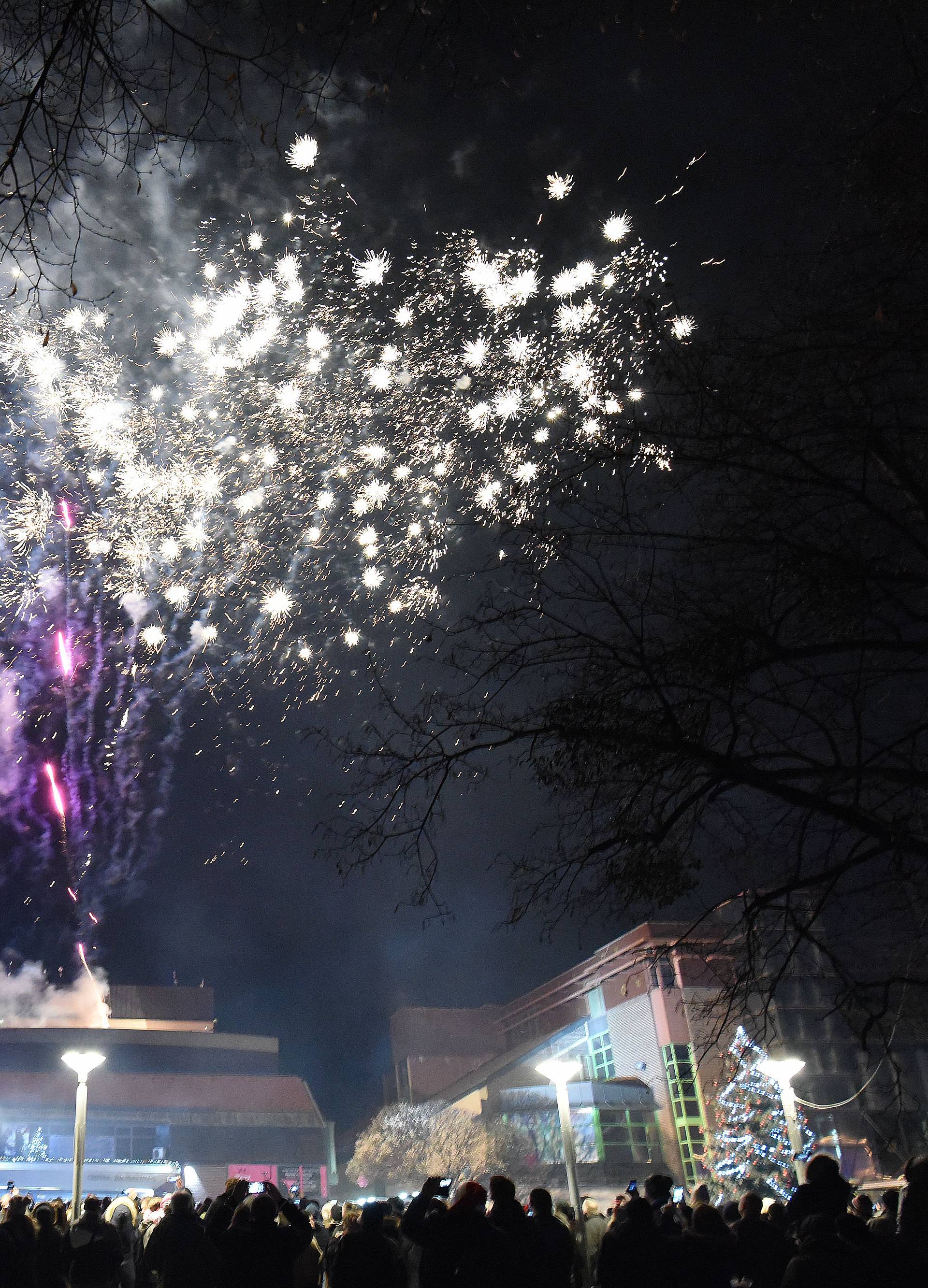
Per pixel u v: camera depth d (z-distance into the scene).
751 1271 10.66
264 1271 9.25
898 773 8.08
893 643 8.14
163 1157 60.41
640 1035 59.69
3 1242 9.77
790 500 8.91
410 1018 81.88
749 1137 47.78
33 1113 61.97
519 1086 66.06
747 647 8.90
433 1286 8.60
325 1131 66.88
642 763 8.89
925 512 8.20
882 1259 6.70
